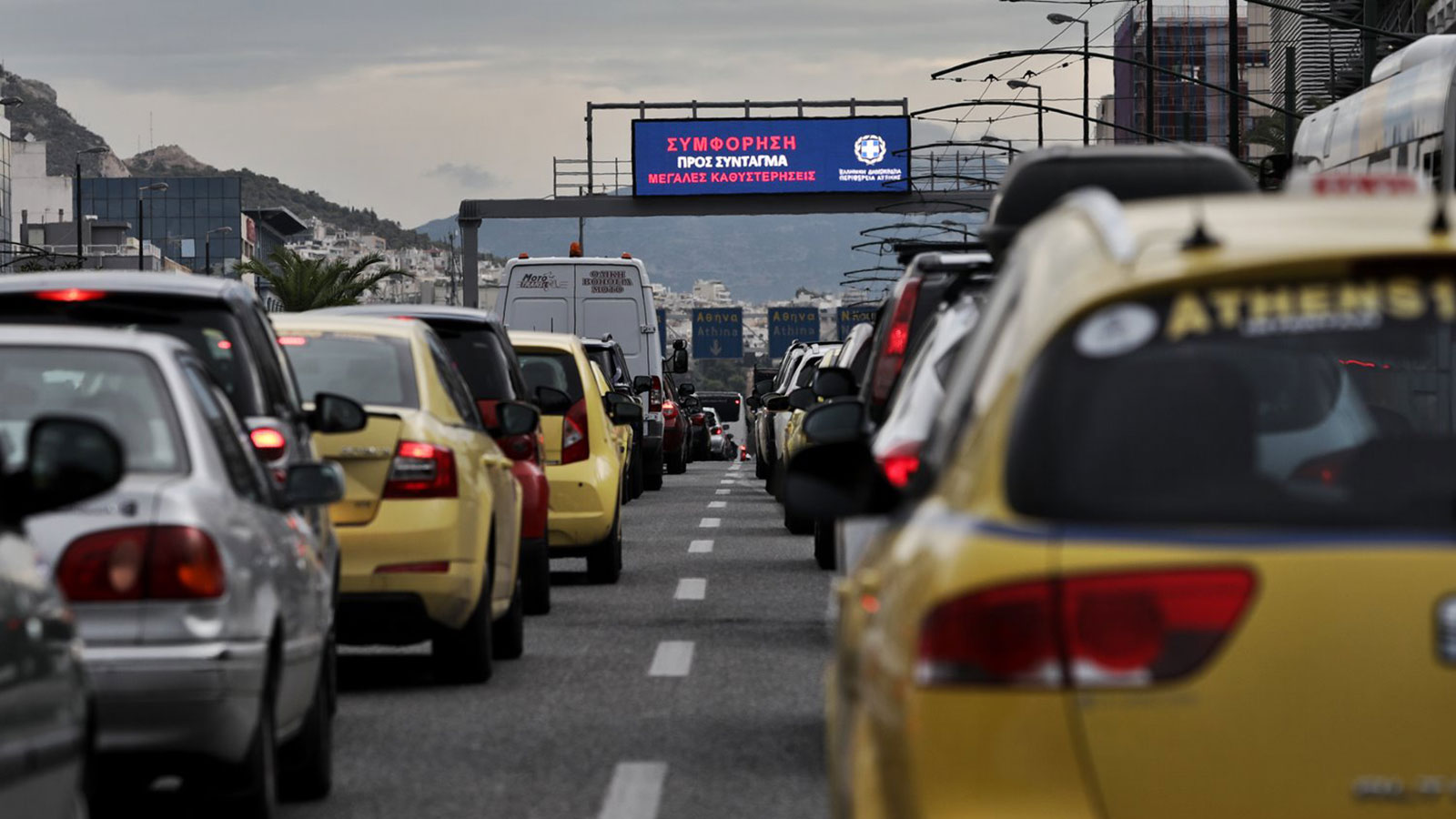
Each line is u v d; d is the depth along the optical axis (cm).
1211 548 649
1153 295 695
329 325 2134
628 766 1605
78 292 1689
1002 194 2447
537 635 2497
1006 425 693
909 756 670
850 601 877
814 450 936
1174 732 644
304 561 1433
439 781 1554
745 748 1692
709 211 13700
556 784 1540
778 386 6900
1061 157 2444
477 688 2053
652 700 1966
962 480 708
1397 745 639
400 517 1981
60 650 936
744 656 2288
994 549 664
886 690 705
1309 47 16138
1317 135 4950
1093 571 651
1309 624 642
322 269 17162
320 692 1463
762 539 4178
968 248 2869
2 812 841
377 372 2086
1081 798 648
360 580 1970
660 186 13700
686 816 1413
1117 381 685
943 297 1972
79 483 948
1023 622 653
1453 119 3753
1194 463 671
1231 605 644
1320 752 641
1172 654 645
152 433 1254
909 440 1702
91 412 1257
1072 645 650
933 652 669
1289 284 691
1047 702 650
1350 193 764
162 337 1327
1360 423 1059
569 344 3262
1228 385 683
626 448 5453
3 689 848
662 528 4528
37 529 1180
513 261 6381
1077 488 670
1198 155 2444
